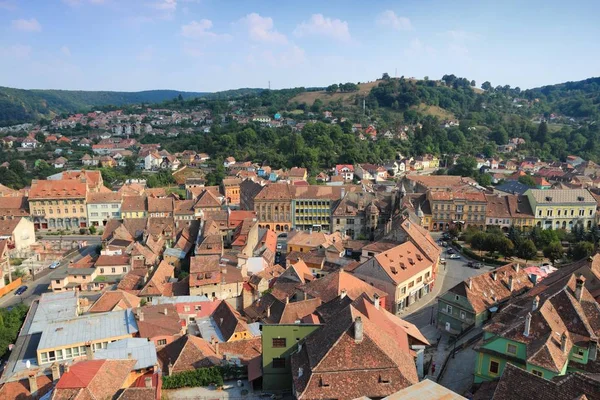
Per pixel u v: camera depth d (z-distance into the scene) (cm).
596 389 4253
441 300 9425
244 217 16425
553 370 5416
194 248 14512
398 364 5272
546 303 6291
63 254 15612
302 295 9669
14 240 15412
